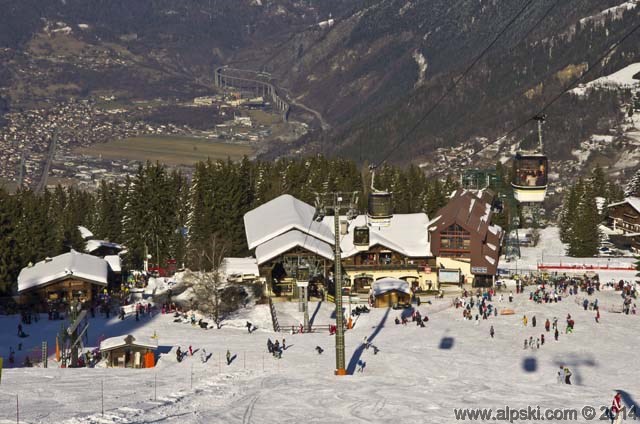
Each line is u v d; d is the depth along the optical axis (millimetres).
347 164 183250
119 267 135125
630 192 197250
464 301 115438
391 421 53375
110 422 51250
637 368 83312
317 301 121500
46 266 125938
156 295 122625
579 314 108188
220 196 148125
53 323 106500
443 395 61562
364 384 66750
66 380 69250
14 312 115312
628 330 100312
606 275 135000
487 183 158375
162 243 153125
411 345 92938
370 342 94438
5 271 125500
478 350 90562
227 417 54531
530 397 61125
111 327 104250
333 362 82375
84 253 146375
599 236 160875
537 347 92312
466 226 128250
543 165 95312
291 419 53969
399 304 115062
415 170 191750
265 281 125312
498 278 132250
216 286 110250
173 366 80812
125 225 156125
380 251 129375
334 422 53094
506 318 107250
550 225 199625
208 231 147625
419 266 129125
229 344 92375
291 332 105312
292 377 71438
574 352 89938
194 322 105875
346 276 128625
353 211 79312
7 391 63344
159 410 55938
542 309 111062
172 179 182375
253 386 66625
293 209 139750
